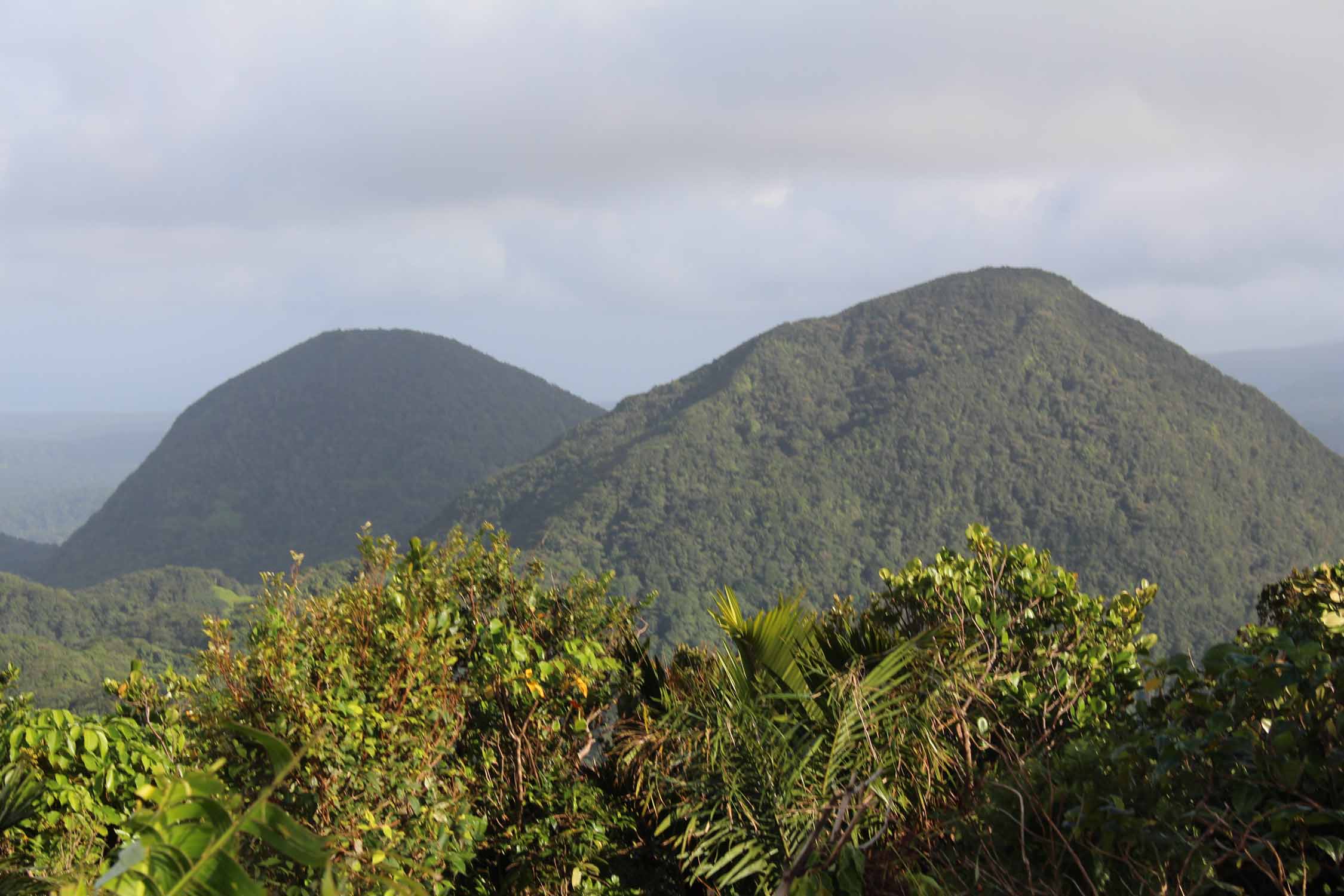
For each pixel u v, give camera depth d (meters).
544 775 3.73
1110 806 2.10
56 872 2.39
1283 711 2.18
